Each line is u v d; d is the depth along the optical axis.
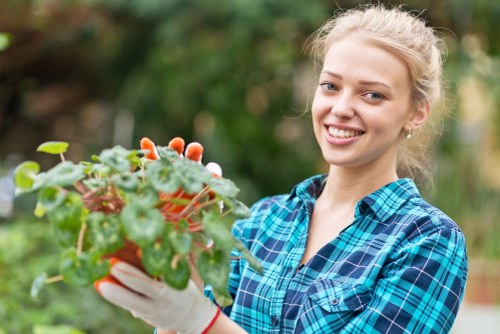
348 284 1.76
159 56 6.76
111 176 1.50
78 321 4.35
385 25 1.89
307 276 1.83
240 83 6.76
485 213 6.09
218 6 5.95
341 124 1.84
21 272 4.14
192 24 6.21
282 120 7.34
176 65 6.66
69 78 7.96
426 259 1.74
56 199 1.45
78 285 1.43
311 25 6.18
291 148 7.48
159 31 6.25
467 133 6.29
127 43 6.99
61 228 1.45
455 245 1.78
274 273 1.89
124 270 1.49
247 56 6.48
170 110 7.46
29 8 6.75
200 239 1.57
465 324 5.77
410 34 1.89
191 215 1.56
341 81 1.86
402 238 1.78
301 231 1.95
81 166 1.51
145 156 1.73
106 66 7.50
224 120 7.07
